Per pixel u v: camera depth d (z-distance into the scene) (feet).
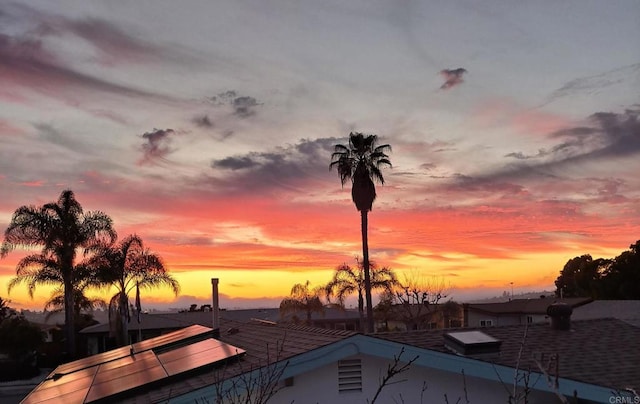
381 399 35.91
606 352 40.60
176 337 53.98
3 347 143.95
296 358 33.40
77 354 163.12
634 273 197.26
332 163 161.99
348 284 175.42
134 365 40.93
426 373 36.55
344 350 34.30
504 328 47.01
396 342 35.14
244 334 54.95
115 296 146.82
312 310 198.70
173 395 29.30
